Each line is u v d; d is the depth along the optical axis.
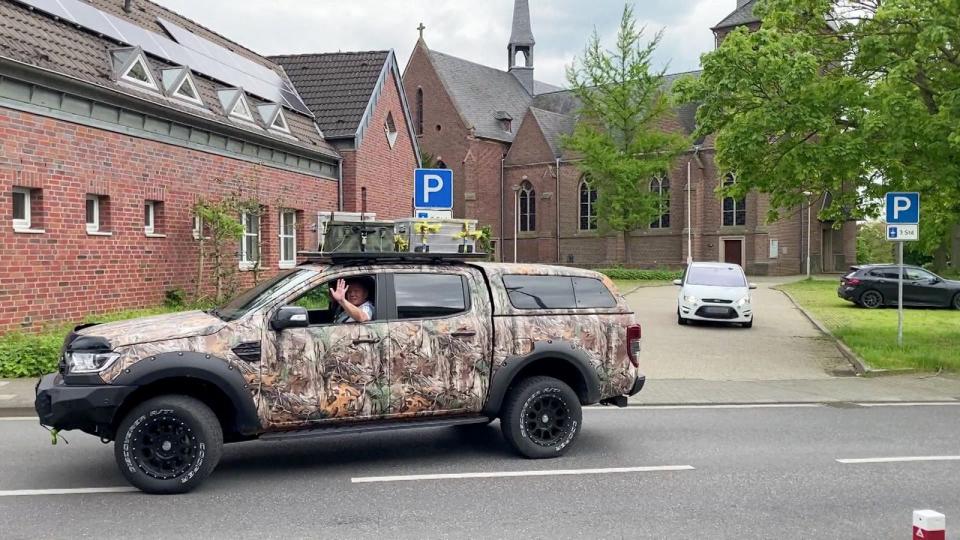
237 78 19.50
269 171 18.59
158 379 5.80
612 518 5.33
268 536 4.90
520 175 58.38
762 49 14.63
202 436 5.85
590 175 47.06
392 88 25.12
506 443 7.69
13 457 6.96
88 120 12.78
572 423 7.12
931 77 15.23
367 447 7.49
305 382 6.11
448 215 11.05
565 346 7.02
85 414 5.61
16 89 11.31
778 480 6.39
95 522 5.16
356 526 5.12
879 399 10.56
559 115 60.34
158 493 5.82
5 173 11.14
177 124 15.12
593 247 55.28
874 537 5.00
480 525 5.15
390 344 6.41
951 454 7.36
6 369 10.36
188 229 15.53
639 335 7.45
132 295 13.97
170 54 16.89
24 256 11.52
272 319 6.10
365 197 22.92
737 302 19.62
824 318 21.73
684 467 6.79
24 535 4.89
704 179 50.81
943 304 24.94
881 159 14.32
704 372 12.97
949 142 13.20
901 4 13.99
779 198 16.75
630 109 44.25
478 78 61.53
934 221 19.03
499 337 6.82
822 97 14.55
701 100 15.67
